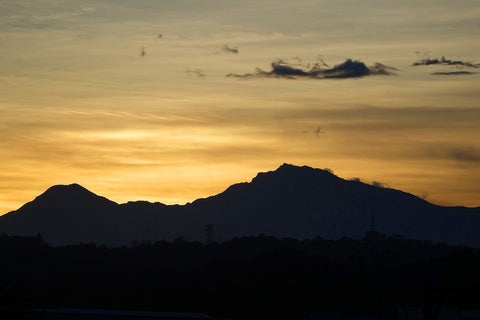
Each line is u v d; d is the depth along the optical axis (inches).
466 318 3843.5
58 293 6520.7
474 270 6269.7
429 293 3447.3
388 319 4084.6
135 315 3843.5
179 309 6131.9
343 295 5925.2
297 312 5816.9
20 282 5093.5
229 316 5915.4
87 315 3860.7
